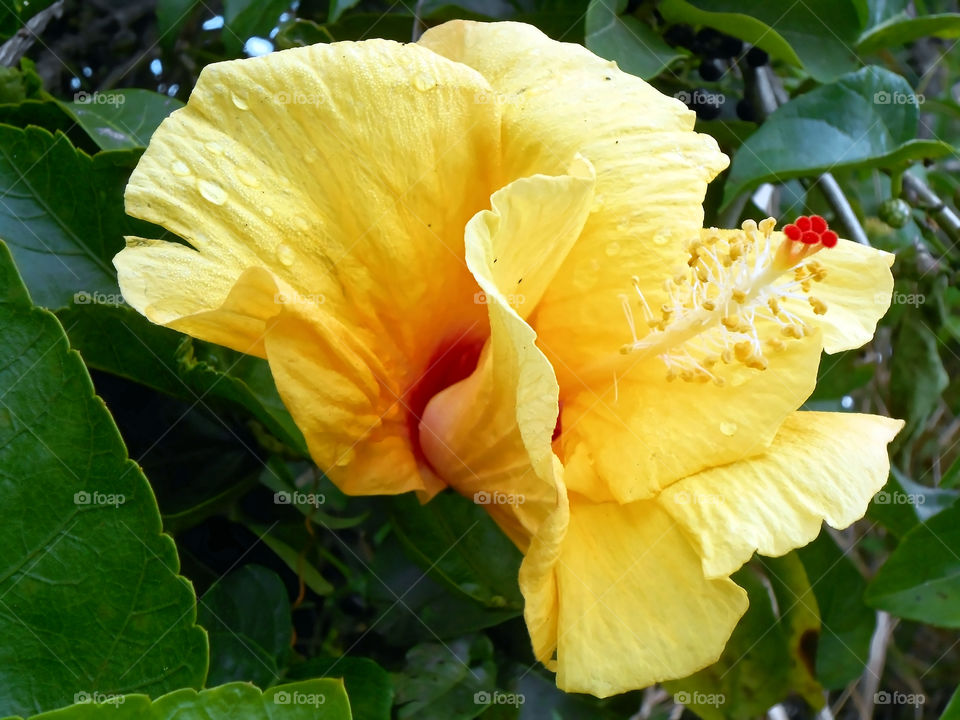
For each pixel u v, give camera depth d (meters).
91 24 0.30
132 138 0.26
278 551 0.26
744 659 0.27
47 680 0.19
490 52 0.23
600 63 0.23
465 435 0.22
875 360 0.35
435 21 0.31
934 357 0.35
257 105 0.21
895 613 0.27
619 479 0.22
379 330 0.22
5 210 0.24
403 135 0.22
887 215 0.33
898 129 0.30
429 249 0.22
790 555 0.27
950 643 0.44
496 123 0.23
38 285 0.24
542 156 0.23
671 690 0.27
